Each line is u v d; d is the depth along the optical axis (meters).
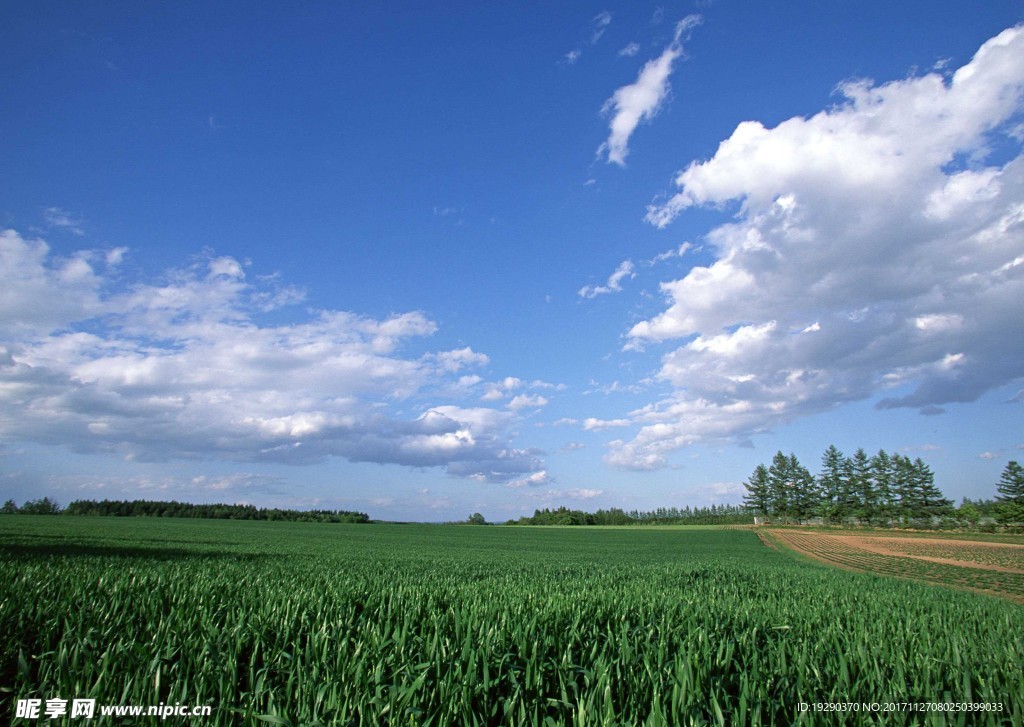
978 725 5.24
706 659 6.22
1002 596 24.56
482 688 5.41
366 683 5.38
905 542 76.25
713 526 132.50
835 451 141.50
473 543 65.94
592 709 4.98
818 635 8.28
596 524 167.00
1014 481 113.81
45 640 6.70
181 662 6.09
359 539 67.44
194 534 62.06
